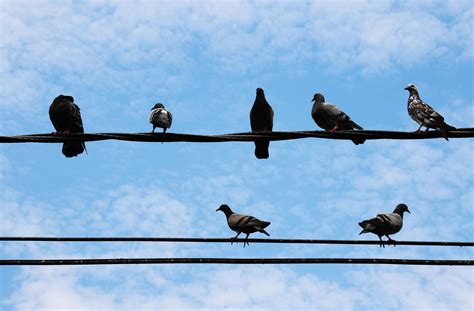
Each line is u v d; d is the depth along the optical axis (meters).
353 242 9.27
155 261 8.09
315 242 9.29
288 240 9.35
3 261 7.95
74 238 9.23
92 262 8.05
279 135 9.55
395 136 9.64
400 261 8.32
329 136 9.54
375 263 8.30
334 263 8.26
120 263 8.06
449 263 8.37
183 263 8.10
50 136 9.40
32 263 7.98
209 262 8.12
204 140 9.50
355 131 9.58
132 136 9.47
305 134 9.55
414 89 12.87
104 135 9.44
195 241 9.38
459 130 9.70
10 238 9.26
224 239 9.41
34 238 9.27
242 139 9.51
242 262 8.15
